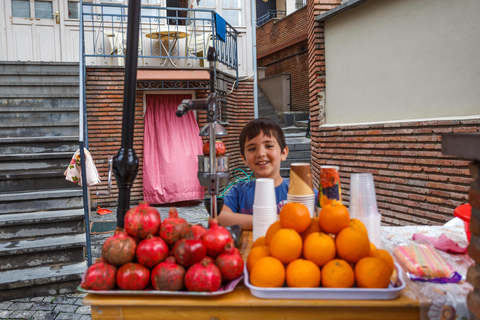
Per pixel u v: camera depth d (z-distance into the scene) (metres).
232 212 2.33
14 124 5.82
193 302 1.25
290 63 17.11
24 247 3.97
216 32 8.31
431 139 5.11
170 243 1.36
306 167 1.75
